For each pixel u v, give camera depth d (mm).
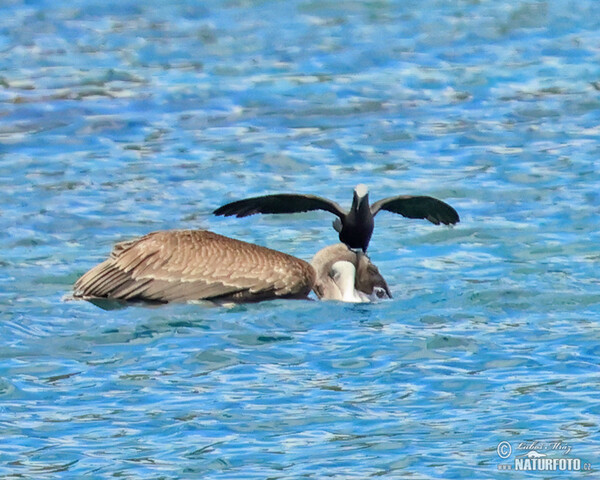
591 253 15742
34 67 24969
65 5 29156
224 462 10211
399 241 16500
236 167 19797
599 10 28000
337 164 19891
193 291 13836
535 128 21281
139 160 20156
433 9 28547
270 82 24047
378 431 10758
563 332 13047
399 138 21047
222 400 11492
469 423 10898
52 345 12859
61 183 19047
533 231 16672
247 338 13008
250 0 29500
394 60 25234
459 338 12953
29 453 10414
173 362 12422
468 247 16156
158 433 10805
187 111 22594
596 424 10766
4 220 17375
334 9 28734
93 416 11180
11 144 20875
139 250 14039
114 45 26297
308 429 10844
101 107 22703
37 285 14766
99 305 13930
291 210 14383
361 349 12695
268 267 14000
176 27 27531
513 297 14195
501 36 26531
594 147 20234
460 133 21203
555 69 24422
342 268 14211
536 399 11352
